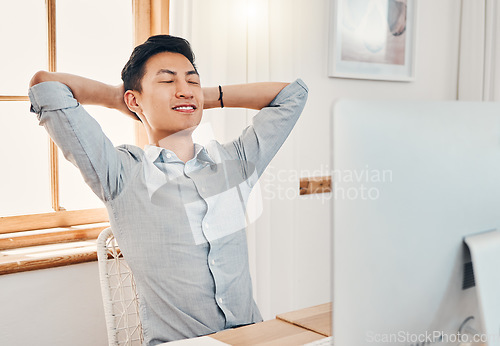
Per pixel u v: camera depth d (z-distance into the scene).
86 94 1.47
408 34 2.68
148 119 1.51
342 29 2.43
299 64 2.24
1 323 1.64
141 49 1.50
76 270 1.76
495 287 0.71
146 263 1.36
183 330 1.34
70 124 1.32
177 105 1.47
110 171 1.36
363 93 2.57
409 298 0.67
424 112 0.67
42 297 1.70
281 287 2.21
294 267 2.30
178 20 1.87
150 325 1.37
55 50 1.86
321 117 2.43
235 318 1.39
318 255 2.48
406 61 2.69
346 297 0.62
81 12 1.90
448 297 0.72
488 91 2.81
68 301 1.75
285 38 2.13
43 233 1.84
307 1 2.31
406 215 0.66
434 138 0.68
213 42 1.93
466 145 0.71
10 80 1.81
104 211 2.00
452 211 0.70
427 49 2.80
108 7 1.95
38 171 1.88
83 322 1.78
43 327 1.71
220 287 1.38
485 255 0.70
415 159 0.66
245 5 1.99
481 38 2.80
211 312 1.37
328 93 2.45
